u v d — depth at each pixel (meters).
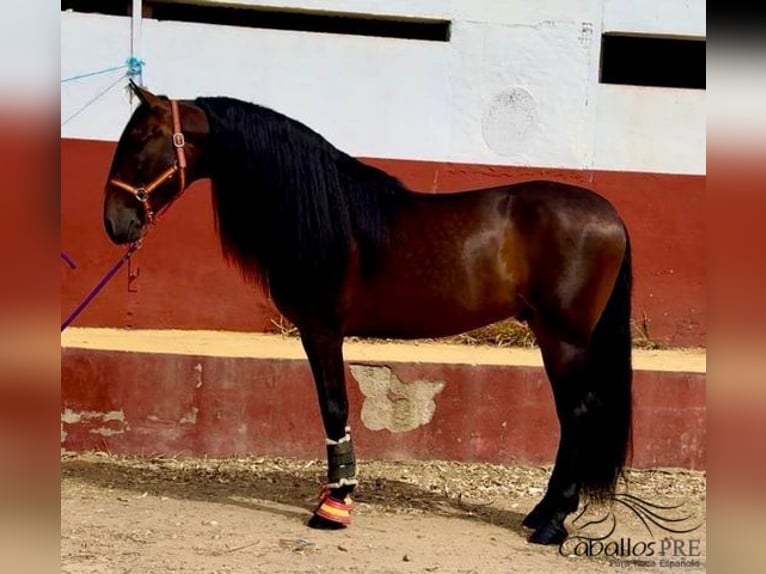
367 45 6.81
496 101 6.89
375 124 6.83
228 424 5.76
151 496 5.14
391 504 5.16
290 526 4.71
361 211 4.44
